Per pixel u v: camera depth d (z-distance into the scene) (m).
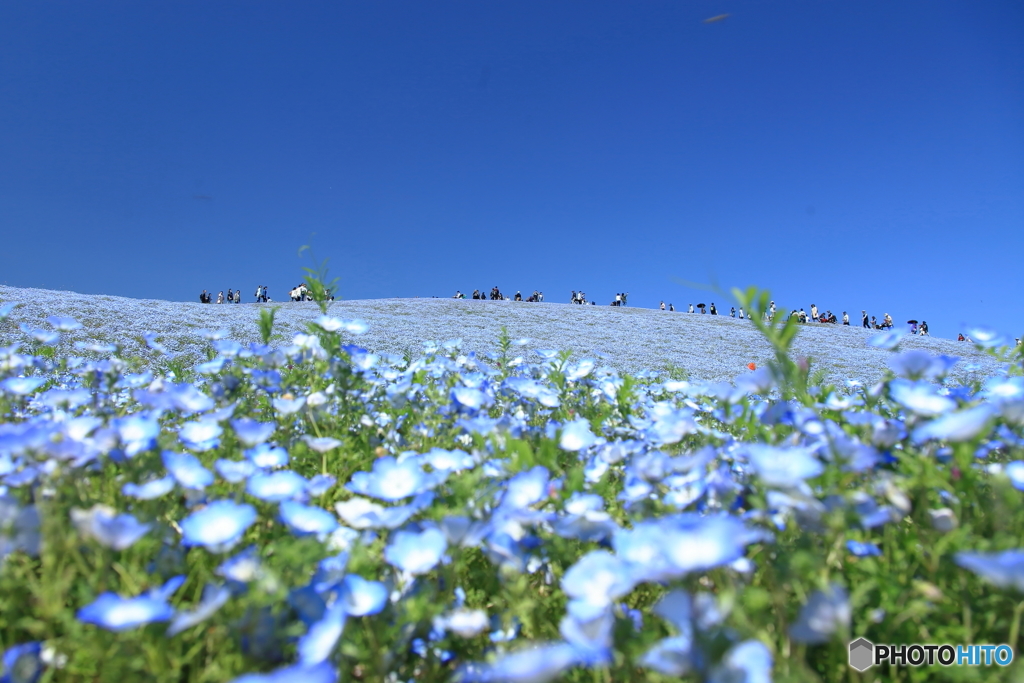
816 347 25.70
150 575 1.30
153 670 1.07
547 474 1.64
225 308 24.58
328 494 2.05
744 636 1.02
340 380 2.59
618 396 3.12
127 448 1.76
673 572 0.94
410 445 2.55
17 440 1.52
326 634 1.09
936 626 1.19
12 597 1.24
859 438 1.81
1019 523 1.35
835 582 1.16
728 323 36.56
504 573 1.35
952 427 1.33
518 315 32.41
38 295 17.84
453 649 1.35
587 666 1.22
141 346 11.80
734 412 2.11
